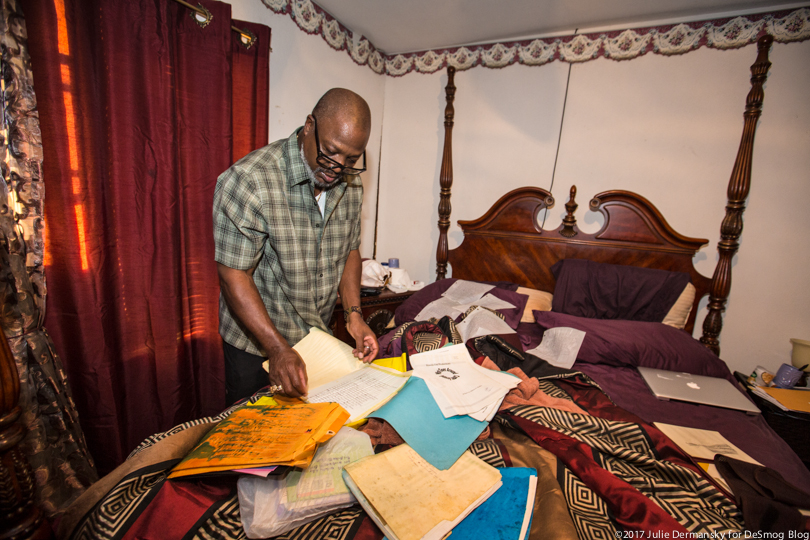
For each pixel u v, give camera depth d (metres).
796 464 0.94
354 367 0.93
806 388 1.57
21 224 0.98
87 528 0.52
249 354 1.24
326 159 0.93
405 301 2.07
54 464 1.08
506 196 2.21
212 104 1.44
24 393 0.98
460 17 1.96
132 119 1.20
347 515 0.56
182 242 1.45
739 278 1.83
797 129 1.66
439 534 0.48
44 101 1.01
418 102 2.49
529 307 1.94
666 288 1.80
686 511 0.64
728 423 1.11
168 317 1.37
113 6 1.12
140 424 1.35
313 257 1.13
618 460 0.76
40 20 0.97
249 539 0.51
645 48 1.89
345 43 2.17
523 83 2.17
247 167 0.98
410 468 0.60
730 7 1.69
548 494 0.60
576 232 2.08
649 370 1.44
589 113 2.04
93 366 1.18
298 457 0.53
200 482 0.59
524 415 0.84
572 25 1.96
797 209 1.69
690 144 1.85
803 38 1.62
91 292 1.16
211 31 1.39
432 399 0.79
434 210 2.54
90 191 1.13
